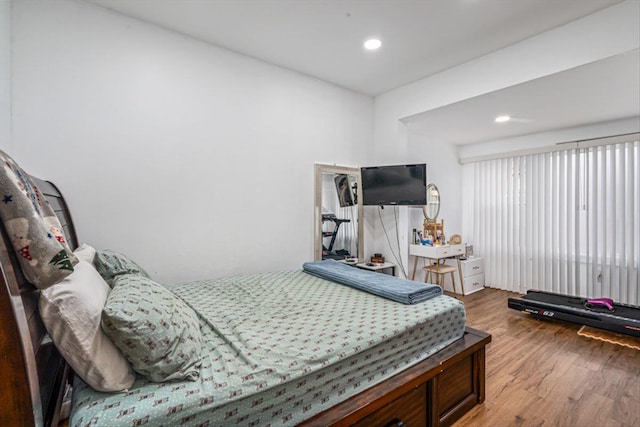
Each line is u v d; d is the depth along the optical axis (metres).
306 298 1.94
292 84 3.07
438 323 1.67
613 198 3.66
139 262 2.24
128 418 0.84
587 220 3.86
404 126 3.64
